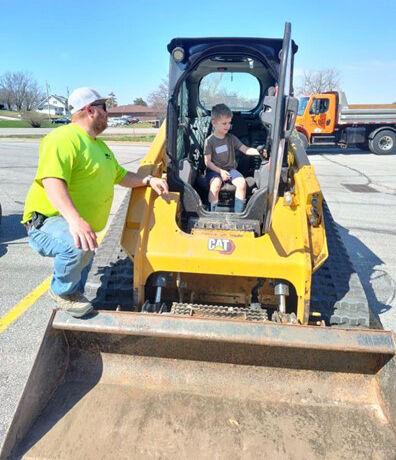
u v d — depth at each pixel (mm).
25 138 25422
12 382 2908
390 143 18406
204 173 3975
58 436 2068
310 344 2158
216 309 2766
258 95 4254
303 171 3199
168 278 3047
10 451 1947
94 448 2023
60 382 2354
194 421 2180
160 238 2932
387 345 2160
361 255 5590
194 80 4078
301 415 2225
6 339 3430
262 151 3727
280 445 2066
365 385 2311
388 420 2160
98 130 2654
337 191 9914
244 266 2818
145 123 64312
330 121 18625
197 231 3029
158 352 2426
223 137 3619
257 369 2389
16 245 5691
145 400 2291
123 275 3303
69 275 2383
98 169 2549
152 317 2281
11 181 10422
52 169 2283
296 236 2939
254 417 2211
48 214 2506
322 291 3318
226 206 3635
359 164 15070
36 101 91562
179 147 3623
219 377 2395
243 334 2191
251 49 3053
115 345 2430
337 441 2088
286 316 2715
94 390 2334
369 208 8234
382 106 18578
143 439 2078
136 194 3166
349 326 3080
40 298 4160
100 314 2322
